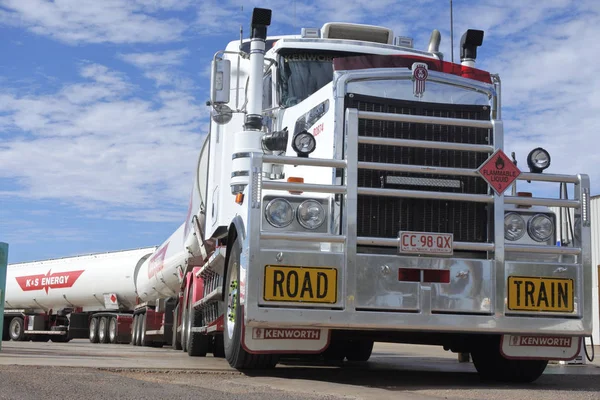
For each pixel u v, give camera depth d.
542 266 6.56
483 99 6.96
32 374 6.07
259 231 6.18
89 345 18.03
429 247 6.35
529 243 6.68
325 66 8.58
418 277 6.30
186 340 12.03
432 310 6.28
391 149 6.60
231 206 9.09
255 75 8.19
